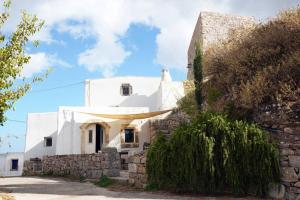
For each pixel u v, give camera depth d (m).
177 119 26.19
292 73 13.23
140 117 27.97
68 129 30.25
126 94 35.84
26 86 11.40
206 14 29.56
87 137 29.83
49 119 33.94
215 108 14.96
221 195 11.16
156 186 12.72
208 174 11.18
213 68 17.47
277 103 12.30
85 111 30.64
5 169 40.25
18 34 11.34
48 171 27.69
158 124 27.52
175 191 12.08
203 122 11.74
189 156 11.23
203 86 17.89
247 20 30.50
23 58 11.27
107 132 29.72
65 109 30.69
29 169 31.59
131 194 12.13
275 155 10.86
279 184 10.69
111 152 19.48
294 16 15.24
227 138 11.19
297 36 14.45
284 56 14.01
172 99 32.59
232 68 15.44
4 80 10.91
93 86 35.84
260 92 12.91
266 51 14.60
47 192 13.57
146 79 36.31
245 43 16.20
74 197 11.82
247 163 10.89
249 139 11.16
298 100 11.77
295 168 10.46
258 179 10.88
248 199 10.45
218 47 18.64
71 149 29.55
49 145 33.56
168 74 34.50
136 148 29.70
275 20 16.31
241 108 13.49
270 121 12.09
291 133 11.05
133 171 14.65
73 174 23.19
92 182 18.27
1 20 11.39
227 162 10.97
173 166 11.79
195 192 11.73
